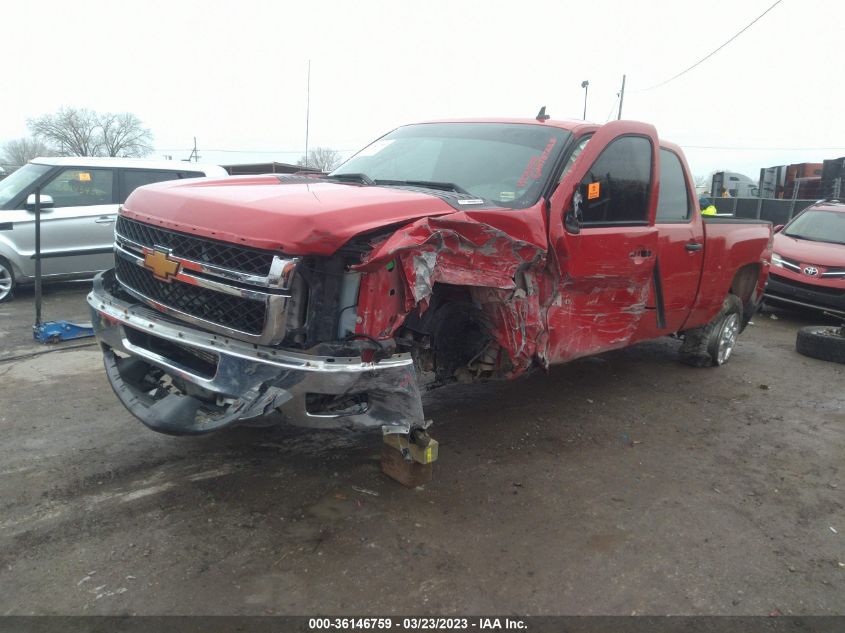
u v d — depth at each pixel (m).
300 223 2.81
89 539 3.04
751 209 21.50
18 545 2.97
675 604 2.86
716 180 26.95
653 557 3.21
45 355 5.85
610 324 4.48
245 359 2.91
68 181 8.63
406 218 3.06
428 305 3.25
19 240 8.20
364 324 2.92
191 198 3.25
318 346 2.91
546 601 2.82
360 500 3.52
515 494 3.73
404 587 2.84
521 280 3.67
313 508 3.41
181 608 2.62
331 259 2.94
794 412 5.47
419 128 4.97
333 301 2.97
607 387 5.81
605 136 4.24
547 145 4.17
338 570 2.92
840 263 8.70
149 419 3.17
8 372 5.32
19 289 9.16
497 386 5.60
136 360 3.79
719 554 3.28
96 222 8.68
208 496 3.47
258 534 3.15
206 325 3.06
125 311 3.47
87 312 7.84
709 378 6.31
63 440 4.07
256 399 2.87
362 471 3.84
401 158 4.57
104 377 5.29
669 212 5.22
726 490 3.99
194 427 3.03
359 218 2.93
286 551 3.03
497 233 3.32
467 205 3.48
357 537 3.18
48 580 2.74
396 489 3.66
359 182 4.08
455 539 3.23
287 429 4.36
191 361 3.27
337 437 4.29
